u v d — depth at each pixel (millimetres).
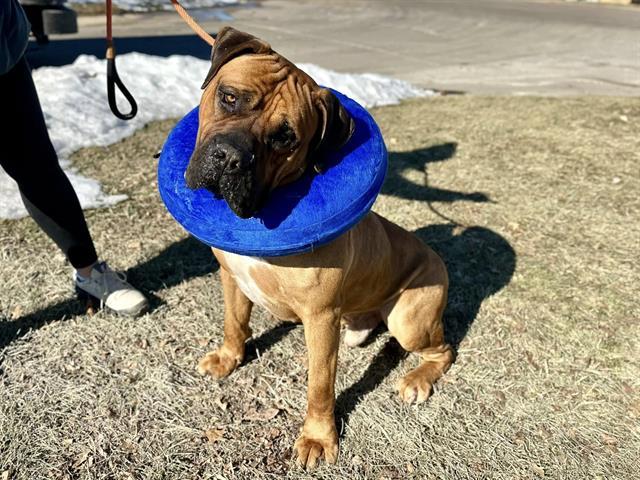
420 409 1054
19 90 1003
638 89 3506
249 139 693
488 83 3500
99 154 1927
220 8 6391
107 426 973
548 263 1499
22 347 1112
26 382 1039
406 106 2758
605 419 1055
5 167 1063
